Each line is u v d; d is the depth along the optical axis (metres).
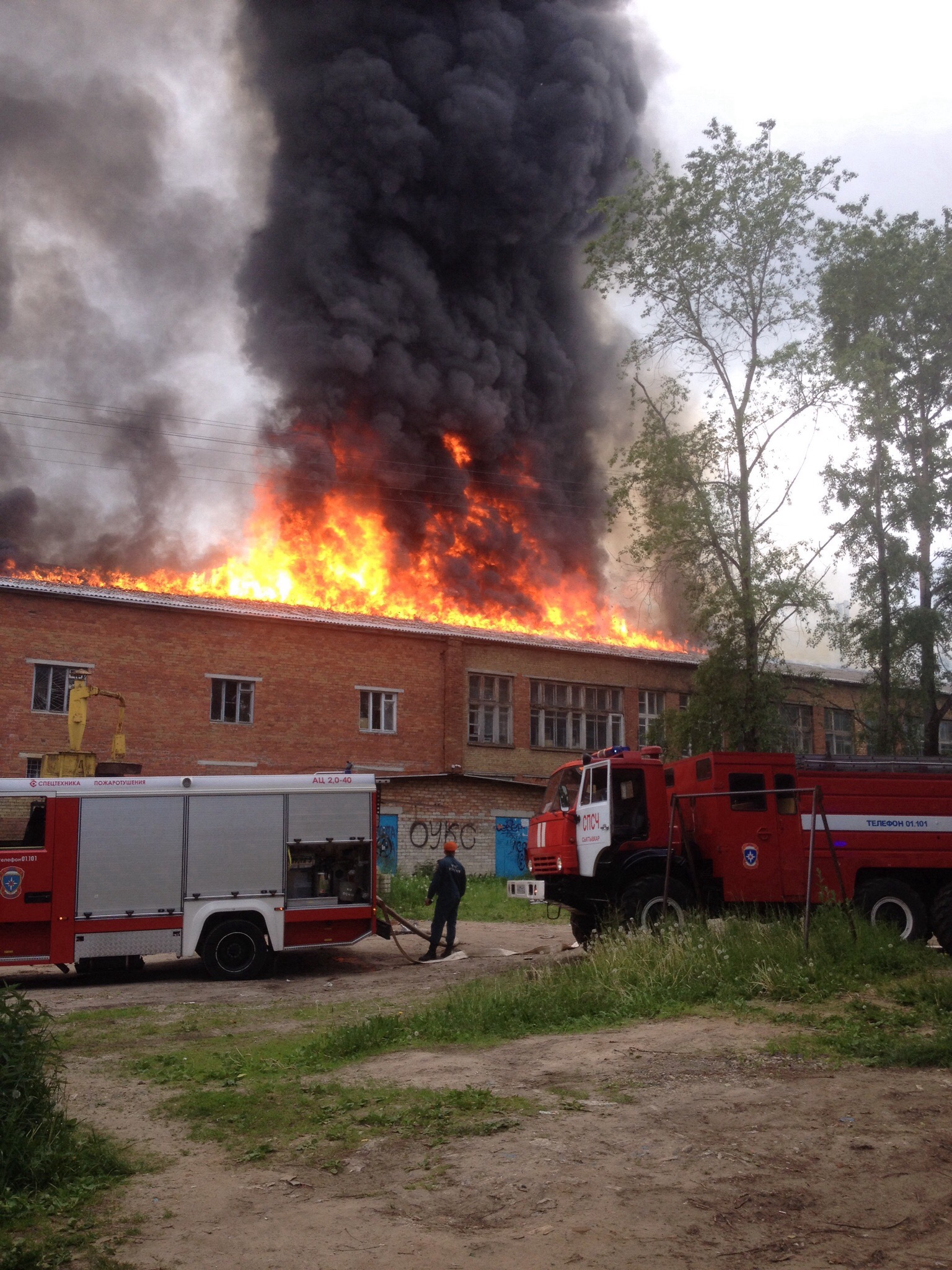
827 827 11.62
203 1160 5.99
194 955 15.16
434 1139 6.08
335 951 16.03
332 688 30.44
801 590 26.16
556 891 14.48
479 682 33.47
